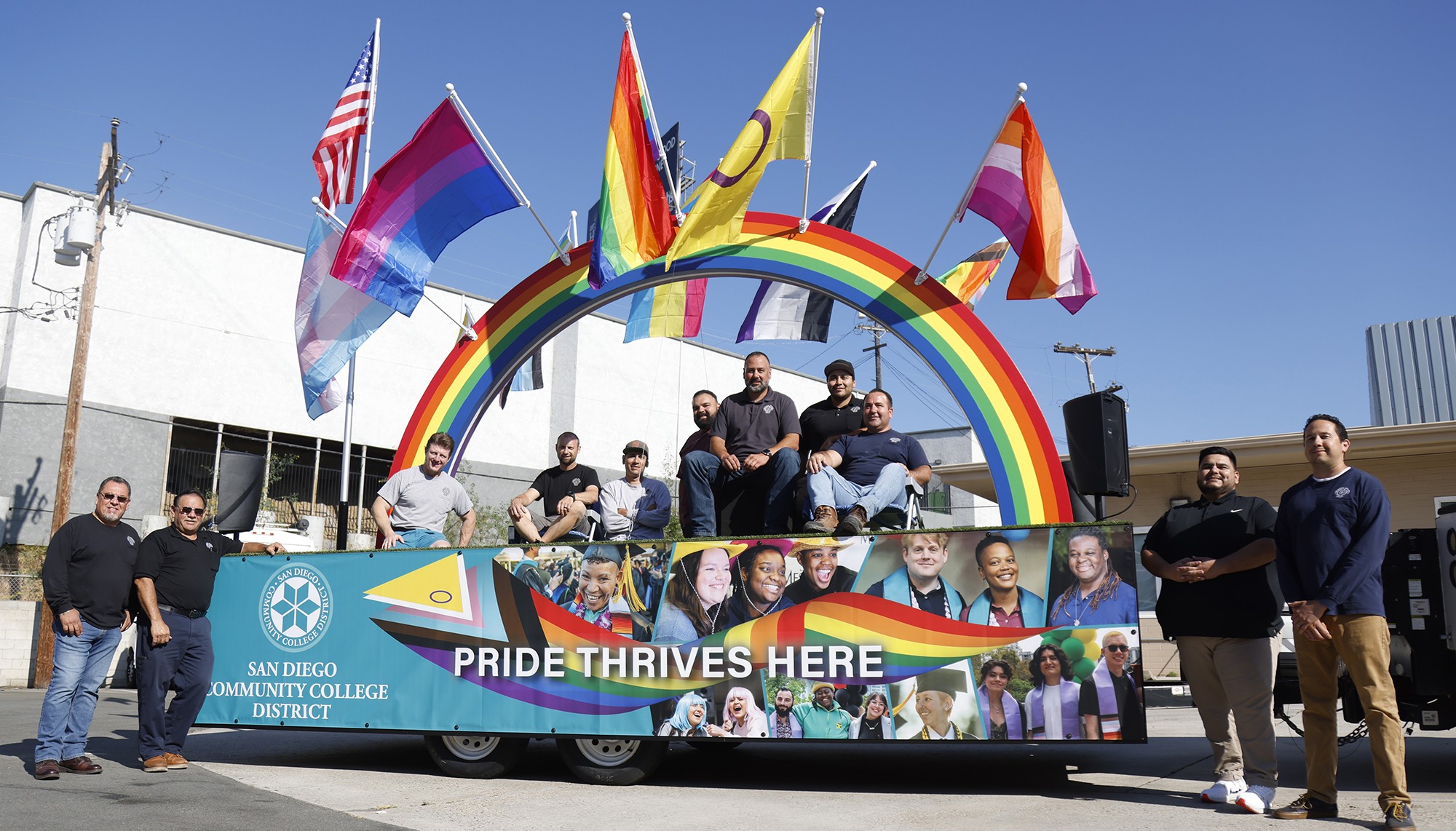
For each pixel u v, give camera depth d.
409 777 5.40
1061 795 4.72
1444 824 3.96
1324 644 4.16
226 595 5.86
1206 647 4.57
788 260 6.50
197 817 4.11
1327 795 4.13
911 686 4.82
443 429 7.21
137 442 22.97
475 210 6.89
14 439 21.28
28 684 16.16
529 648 5.32
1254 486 13.48
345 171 7.62
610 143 6.46
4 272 21.92
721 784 5.18
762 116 6.30
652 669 5.14
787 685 4.96
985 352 6.00
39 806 4.32
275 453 25.88
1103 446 5.07
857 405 6.93
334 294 7.44
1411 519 12.66
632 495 6.99
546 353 30.59
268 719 5.66
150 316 23.53
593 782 5.20
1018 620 4.75
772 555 5.10
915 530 4.97
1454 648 4.82
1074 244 5.91
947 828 3.96
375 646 5.56
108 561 5.27
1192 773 5.45
